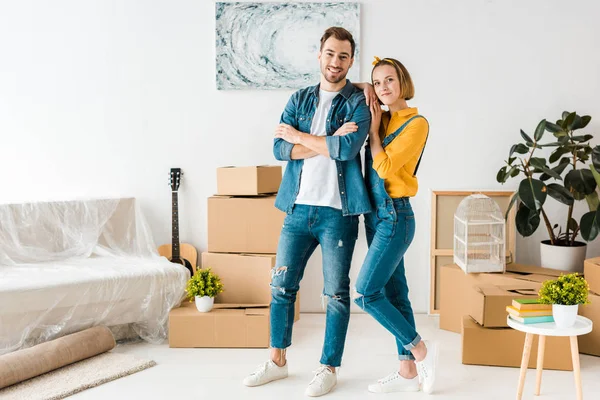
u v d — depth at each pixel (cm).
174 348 325
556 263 361
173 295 341
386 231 254
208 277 334
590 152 358
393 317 257
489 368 297
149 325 338
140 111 395
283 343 279
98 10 390
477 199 356
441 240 384
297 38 386
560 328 239
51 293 304
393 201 255
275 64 388
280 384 277
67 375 281
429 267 389
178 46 391
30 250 354
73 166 397
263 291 352
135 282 328
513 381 280
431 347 263
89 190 398
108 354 311
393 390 269
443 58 387
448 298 359
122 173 398
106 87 394
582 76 385
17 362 270
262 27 386
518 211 360
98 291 317
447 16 384
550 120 388
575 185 343
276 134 270
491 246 351
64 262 354
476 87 388
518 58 386
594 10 382
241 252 360
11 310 295
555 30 384
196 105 395
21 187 397
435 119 390
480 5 383
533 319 247
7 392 261
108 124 396
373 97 261
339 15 383
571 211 367
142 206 400
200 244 401
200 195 399
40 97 394
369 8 384
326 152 256
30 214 360
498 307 296
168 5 389
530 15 383
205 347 326
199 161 397
